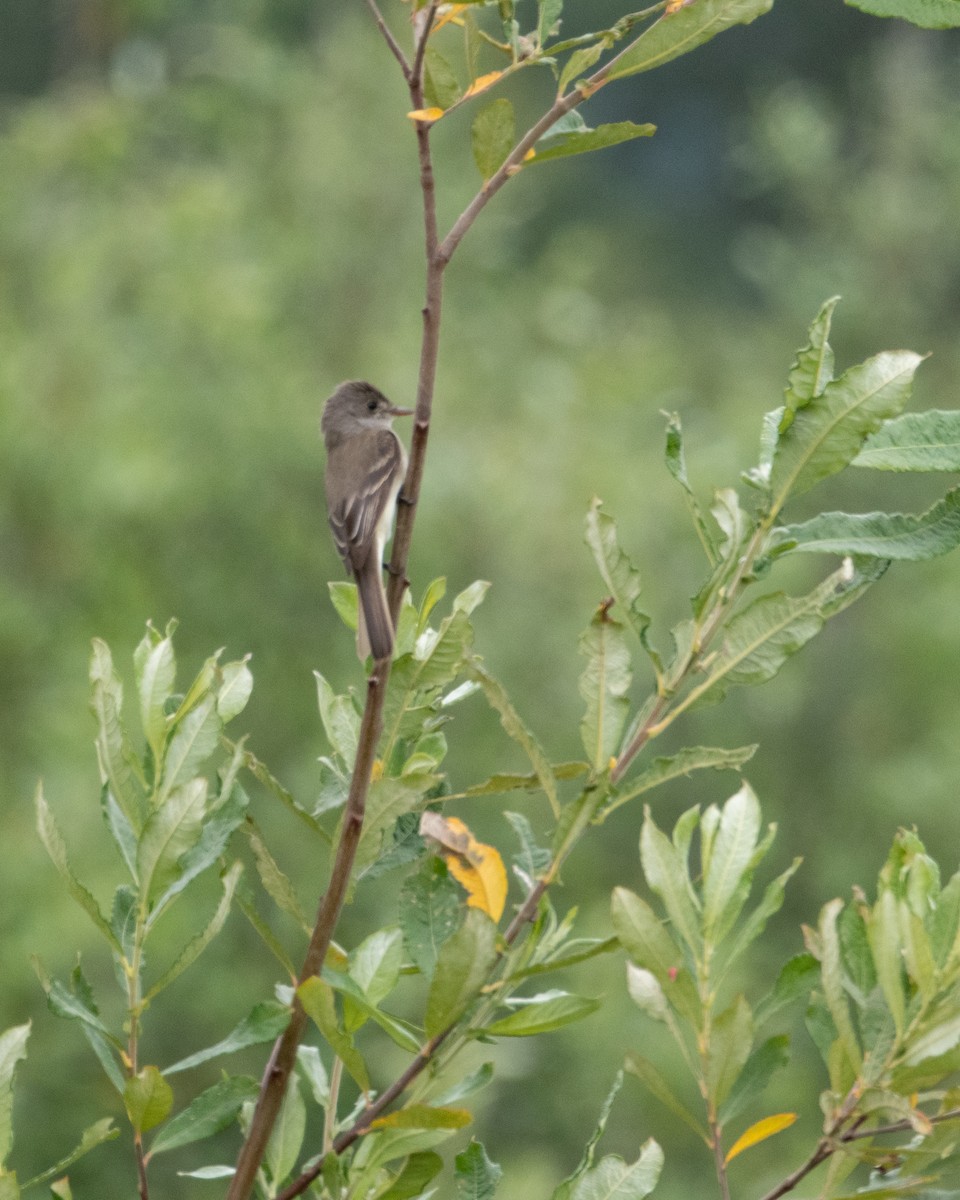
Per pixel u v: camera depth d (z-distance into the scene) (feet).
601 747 10.26
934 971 9.34
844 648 65.51
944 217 75.00
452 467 59.57
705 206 104.01
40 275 62.23
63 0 82.79
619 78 11.30
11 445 56.29
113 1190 42.65
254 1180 10.73
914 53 80.28
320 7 80.33
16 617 55.01
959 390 73.72
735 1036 9.52
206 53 71.56
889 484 65.21
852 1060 9.41
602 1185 10.31
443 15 11.28
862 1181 29.89
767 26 105.91
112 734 10.88
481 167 11.19
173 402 58.08
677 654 10.43
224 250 62.23
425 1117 9.97
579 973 48.91
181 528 57.77
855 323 75.00
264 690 56.44
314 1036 30.17
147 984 45.01
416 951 10.78
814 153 77.00
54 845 10.52
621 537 59.82
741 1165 47.55
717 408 73.20
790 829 62.49
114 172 65.72
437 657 10.60
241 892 10.89
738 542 10.44
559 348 67.36
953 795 61.72
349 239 64.85
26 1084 43.45
